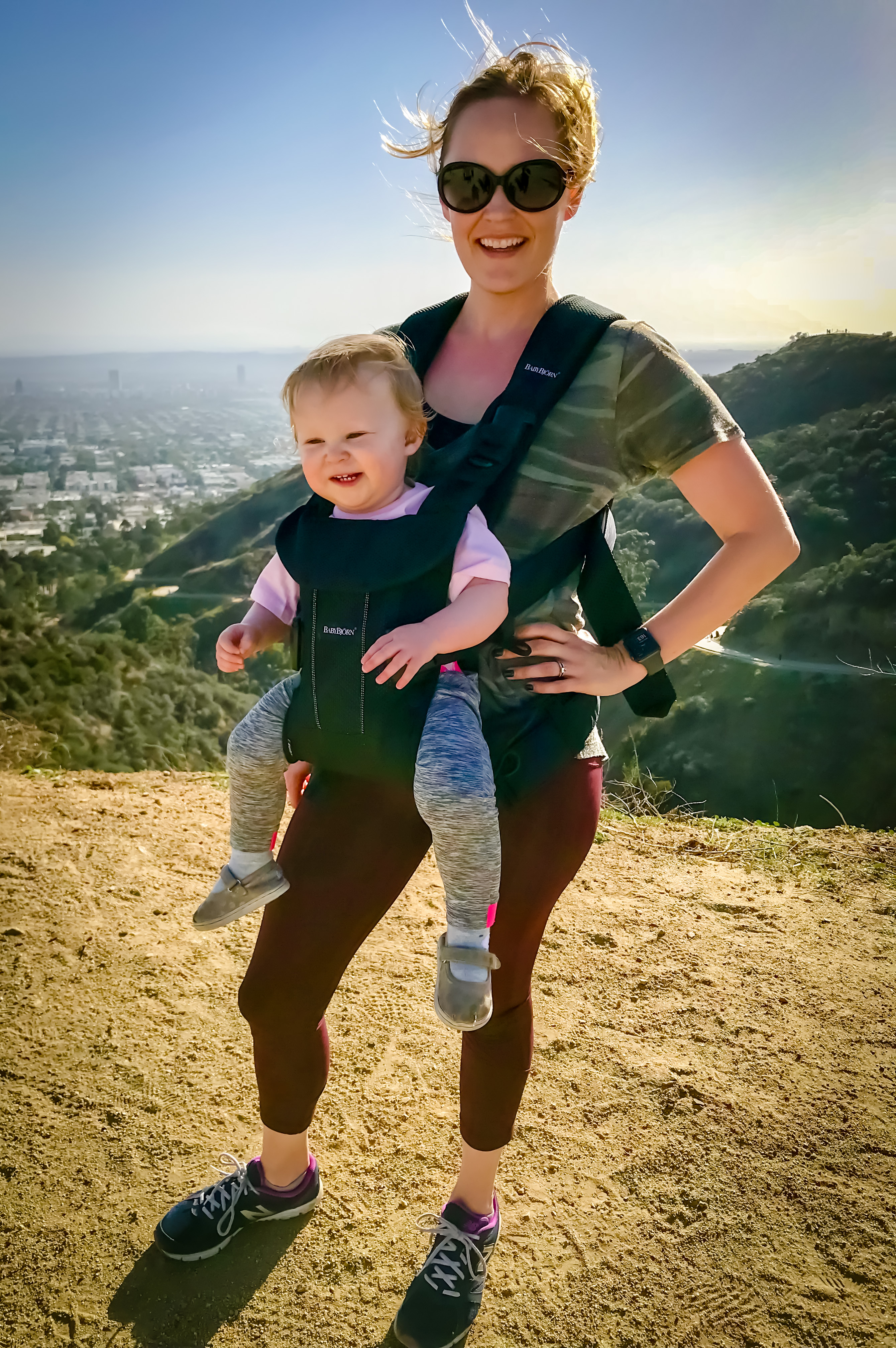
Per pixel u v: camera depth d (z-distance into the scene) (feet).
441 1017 4.23
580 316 4.66
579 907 10.43
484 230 4.67
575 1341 5.44
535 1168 6.77
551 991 8.84
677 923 10.08
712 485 4.62
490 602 4.30
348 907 4.80
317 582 4.43
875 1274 5.89
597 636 5.01
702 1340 5.46
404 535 4.28
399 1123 7.18
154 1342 5.40
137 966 9.16
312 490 4.59
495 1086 5.10
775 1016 8.46
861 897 10.76
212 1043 8.09
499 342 4.99
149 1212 6.31
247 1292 5.72
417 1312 5.30
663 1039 8.16
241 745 4.79
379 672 4.29
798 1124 7.16
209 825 12.56
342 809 4.77
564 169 4.58
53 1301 5.65
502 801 4.65
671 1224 6.29
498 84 4.63
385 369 4.38
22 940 9.50
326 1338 5.43
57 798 13.55
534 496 4.53
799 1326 5.54
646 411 4.51
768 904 10.57
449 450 4.62
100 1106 7.30
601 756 5.05
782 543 4.65
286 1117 5.65
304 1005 5.04
